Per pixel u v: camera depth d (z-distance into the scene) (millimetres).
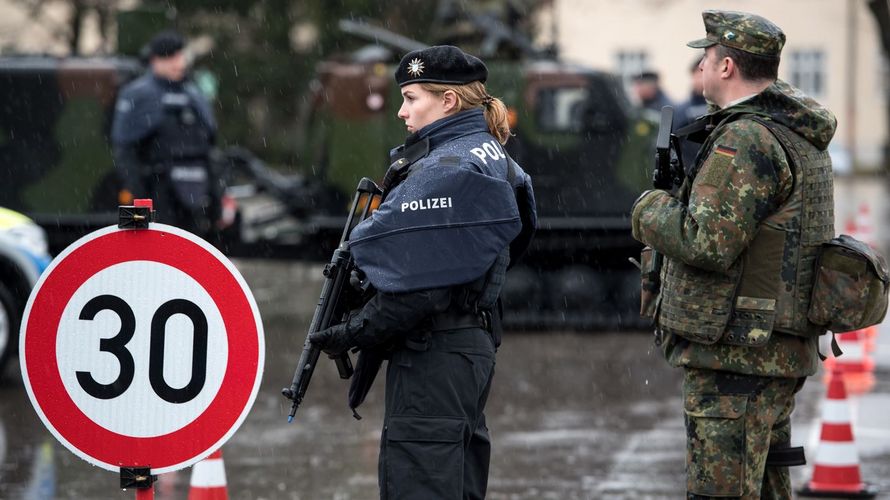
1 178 45781
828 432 23594
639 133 43781
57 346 13945
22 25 96625
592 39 149875
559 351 40094
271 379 35469
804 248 15695
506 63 44031
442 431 14766
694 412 15992
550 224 43781
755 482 15906
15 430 28828
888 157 155625
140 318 13883
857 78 160250
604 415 30812
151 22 53594
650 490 23750
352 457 26469
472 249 14594
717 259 15250
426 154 15211
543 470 25281
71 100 45531
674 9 149000
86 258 13906
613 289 44781
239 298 13781
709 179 15438
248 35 102125
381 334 14625
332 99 44281
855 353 36125
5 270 33781
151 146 38250
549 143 43688
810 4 158125
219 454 19656
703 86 16516
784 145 15578
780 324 15625
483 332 15266
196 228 39094
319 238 44656
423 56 15383
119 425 13938
